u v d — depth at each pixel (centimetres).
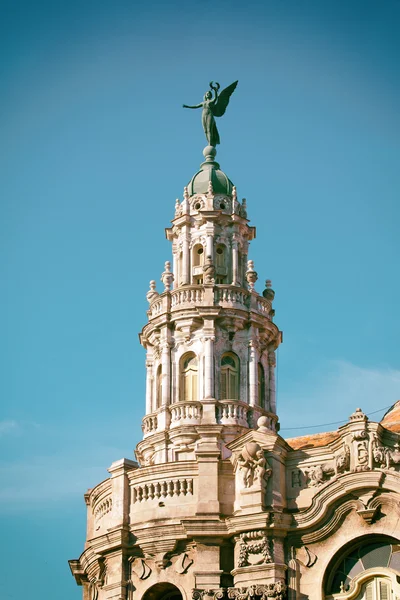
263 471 6166
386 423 6762
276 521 6038
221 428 7644
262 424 6319
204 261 8219
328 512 6012
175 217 8388
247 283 8225
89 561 6656
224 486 6328
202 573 6122
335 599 5975
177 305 8025
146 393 8081
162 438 7756
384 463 5972
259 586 5966
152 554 6344
